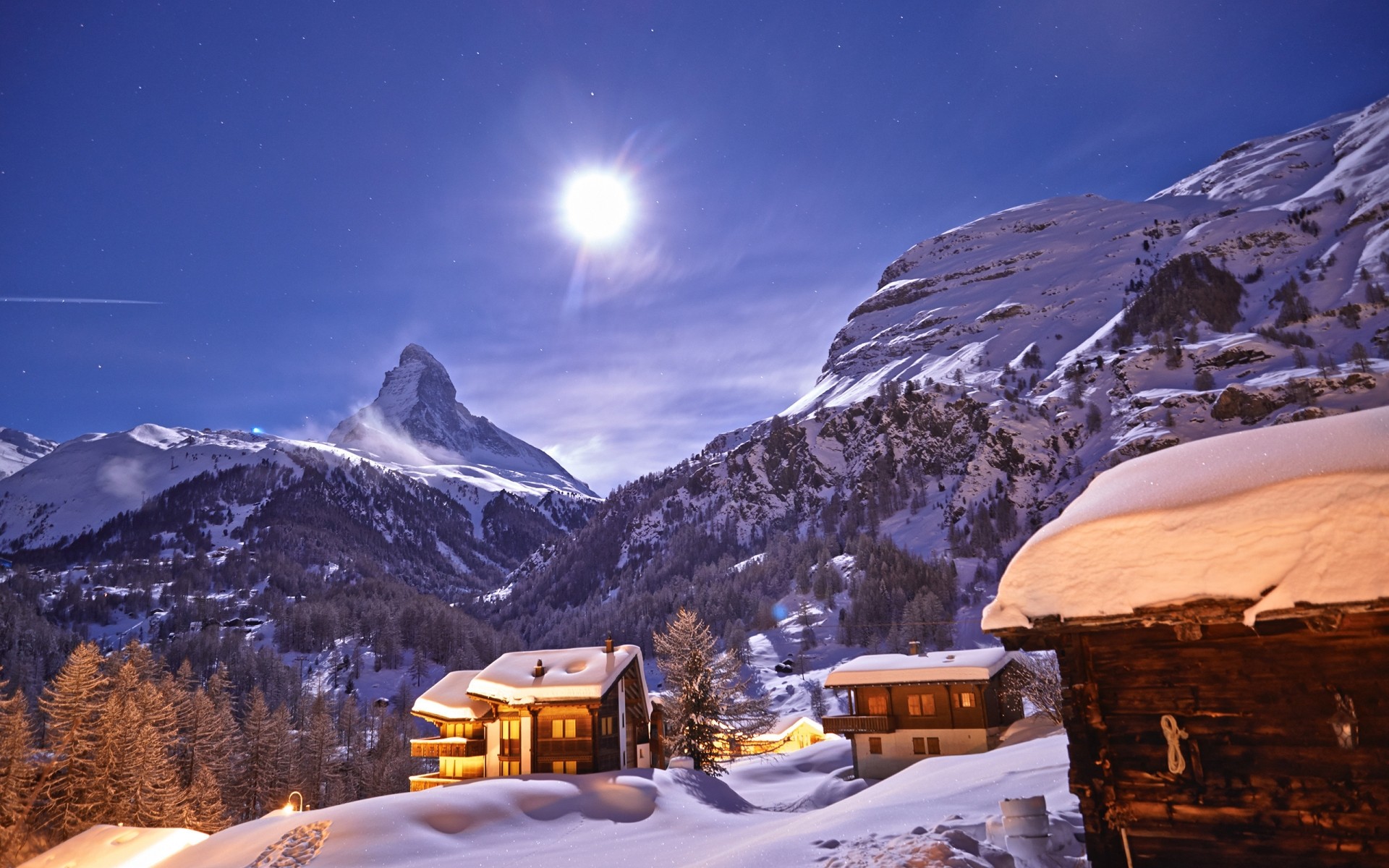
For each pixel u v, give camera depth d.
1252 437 9.26
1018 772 21.09
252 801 74.88
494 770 42.50
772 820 29.47
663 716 50.53
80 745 56.12
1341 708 8.20
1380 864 7.83
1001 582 10.15
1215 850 8.73
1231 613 8.27
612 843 26.91
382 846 26.09
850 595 179.25
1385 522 7.56
